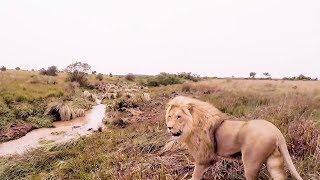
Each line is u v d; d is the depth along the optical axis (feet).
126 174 22.65
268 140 13.69
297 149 19.97
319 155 18.35
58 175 27.84
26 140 49.65
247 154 14.10
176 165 21.81
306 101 36.76
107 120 59.26
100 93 115.24
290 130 21.24
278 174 13.73
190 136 15.33
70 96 86.28
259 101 44.86
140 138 32.09
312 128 21.18
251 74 211.61
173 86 107.24
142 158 25.55
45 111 66.13
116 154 28.14
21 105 65.67
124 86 132.87
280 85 89.04
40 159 32.83
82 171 27.25
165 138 29.30
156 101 73.61
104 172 25.05
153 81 138.10
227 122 15.14
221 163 19.85
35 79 105.29
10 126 55.36
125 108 69.62
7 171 31.48
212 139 15.11
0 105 61.72
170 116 15.42
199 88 87.40
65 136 50.39
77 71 122.01
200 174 15.97
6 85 79.87
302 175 17.21
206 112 15.28
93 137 39.83
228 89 77.10
